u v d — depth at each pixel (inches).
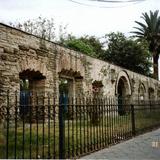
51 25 1293.1
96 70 788.0
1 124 386.0
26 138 391.9
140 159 296.2
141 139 436.1
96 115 366.3
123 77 976.9
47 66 589.9
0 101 476.7
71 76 701.9
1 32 484.1
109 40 1515.7
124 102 490.6
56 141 378.0
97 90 781.3
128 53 1456.7
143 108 565.6
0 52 480.7
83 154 313.1
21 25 1229.7
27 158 283.7
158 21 1612.9
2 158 280.1
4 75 486.9
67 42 1229.1
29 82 595.2
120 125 444.5
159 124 645.3
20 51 521.7
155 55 1635.1
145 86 1182.9
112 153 326.3
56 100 609.9
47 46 593.0
